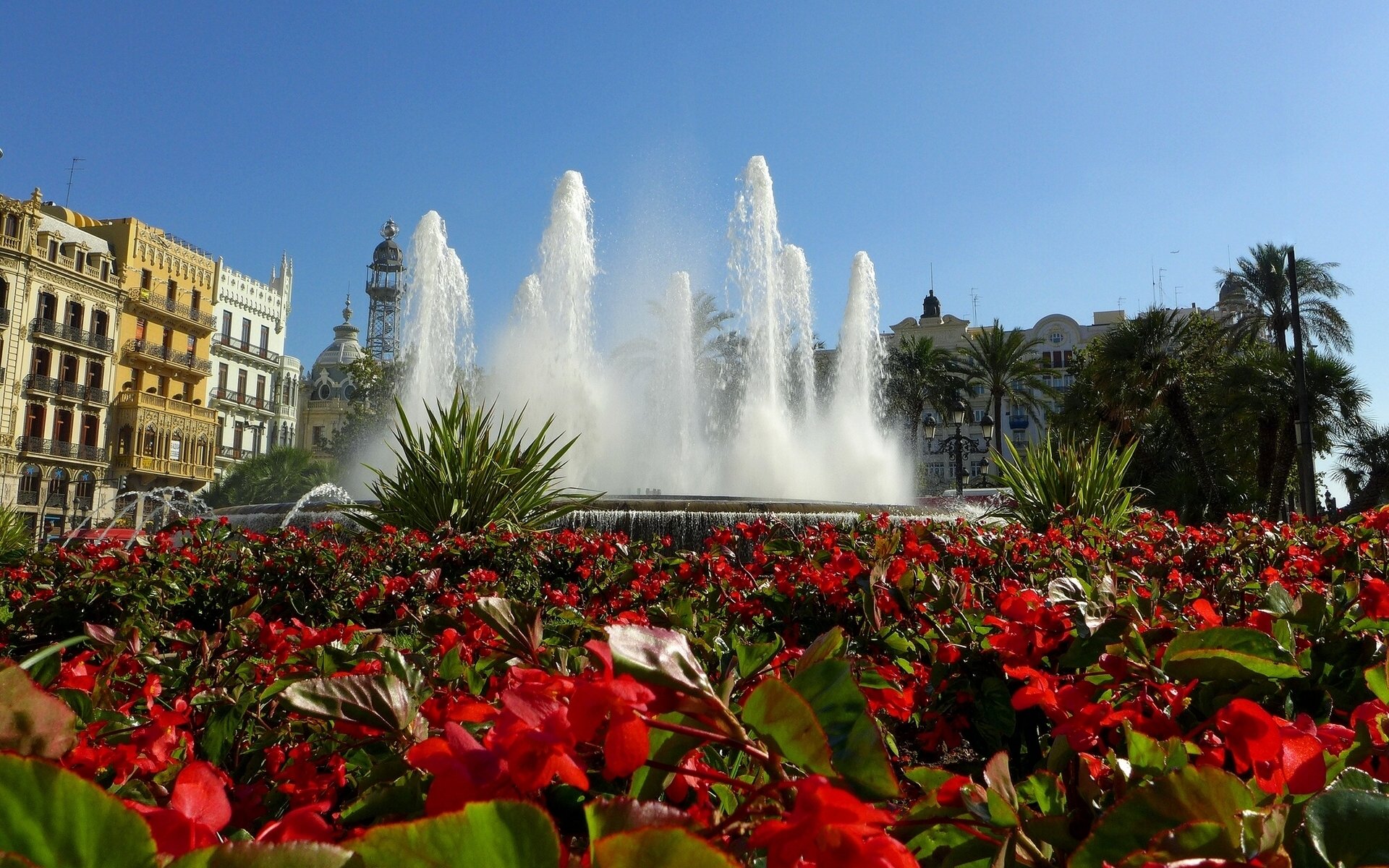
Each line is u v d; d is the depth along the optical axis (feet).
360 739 3.02
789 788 1.84
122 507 123.24
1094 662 3.79
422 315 59.21
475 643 4.46
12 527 33.53
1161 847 1.80
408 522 22.44
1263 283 80.28
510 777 1.57
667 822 1.54
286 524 26.71
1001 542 11.82
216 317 148.66
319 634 4.99
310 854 1.32
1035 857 2.17
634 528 26.61
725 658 3.61
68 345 116.78
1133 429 76.48
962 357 142.10
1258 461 78.69
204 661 5.51
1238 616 7.36
